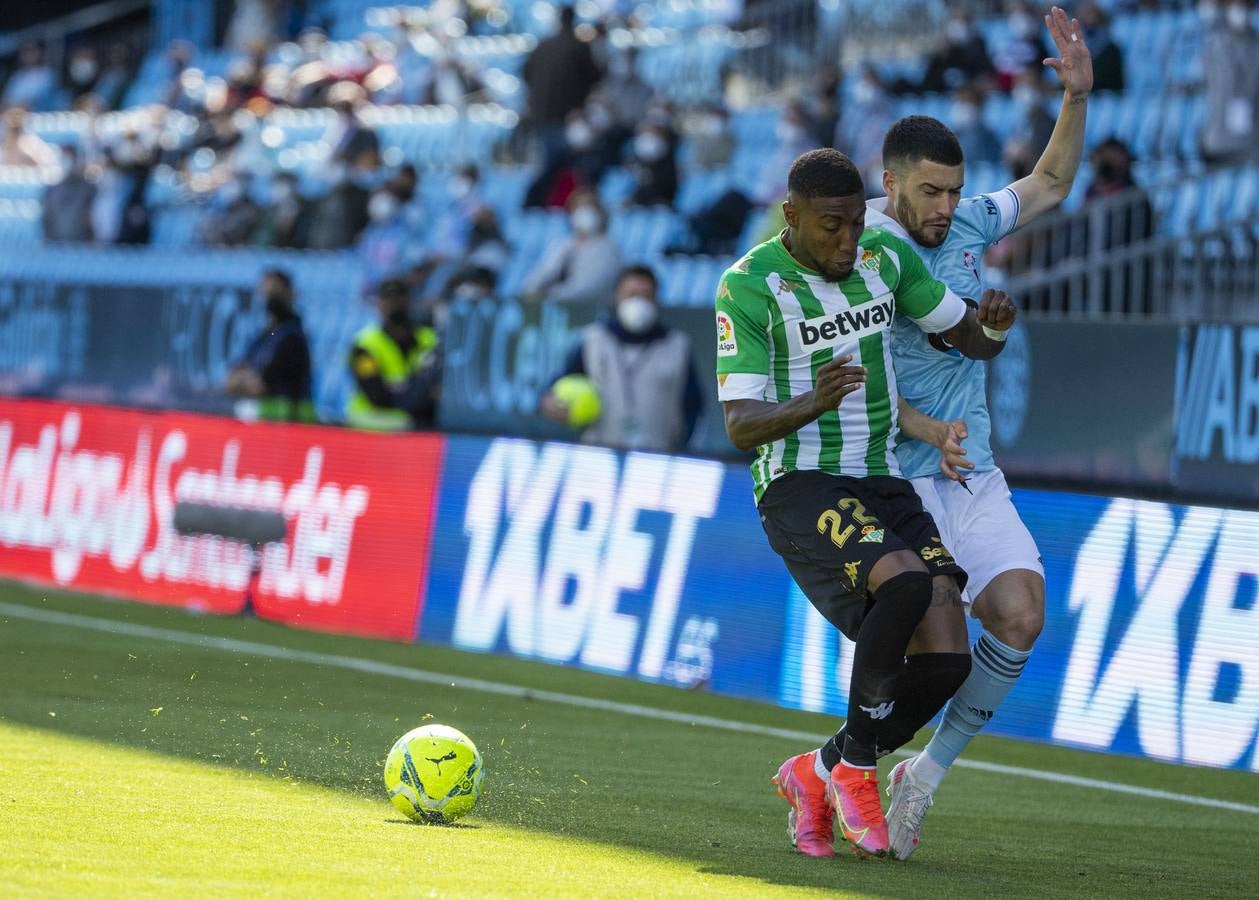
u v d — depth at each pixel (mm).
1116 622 26938
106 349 49719
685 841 17469
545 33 80812
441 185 67812
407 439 38812
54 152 88375
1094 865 17703
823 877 15805
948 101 56906
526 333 40938
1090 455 31422
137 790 18578
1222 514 26000
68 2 106250
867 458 17547
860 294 17250
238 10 90375
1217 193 46375
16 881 13297
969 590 18062
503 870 15055
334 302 56500
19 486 47594
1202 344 29891
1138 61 56719
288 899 13234
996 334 17391
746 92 67938
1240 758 25234
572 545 35250
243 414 44750
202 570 42375
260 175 74875
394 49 83875
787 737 27094
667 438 38531
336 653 34969
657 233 56406
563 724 27297
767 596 31609
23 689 27531
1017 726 27922
